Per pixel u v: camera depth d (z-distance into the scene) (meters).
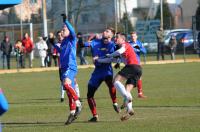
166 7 130.38
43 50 70.25
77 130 21.22
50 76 58.22
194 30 86.00
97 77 24.28
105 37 24.88
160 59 80.19
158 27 94.75
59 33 26.92
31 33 84.25
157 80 47.41
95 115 23.95
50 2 128.62
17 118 25.83
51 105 31.23
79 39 59.94
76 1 131.62
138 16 145.75
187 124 21.95
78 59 81.94
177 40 90.38
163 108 28.14
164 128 20.98
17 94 38.97
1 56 74.00
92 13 139.25
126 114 23.34
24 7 133.50
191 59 76.75
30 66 70.25
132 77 23.89
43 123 23.86
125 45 23.97
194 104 29.55
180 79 47.75
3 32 87.31
